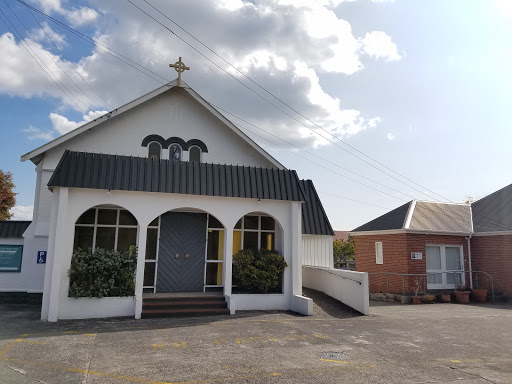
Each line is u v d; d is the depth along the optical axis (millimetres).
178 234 15094
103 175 12703
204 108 17875
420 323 12570
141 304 12438
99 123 16281
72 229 12430
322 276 17484
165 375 6855
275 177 14906
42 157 16578
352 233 24594
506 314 15195
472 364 7961
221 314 13188
